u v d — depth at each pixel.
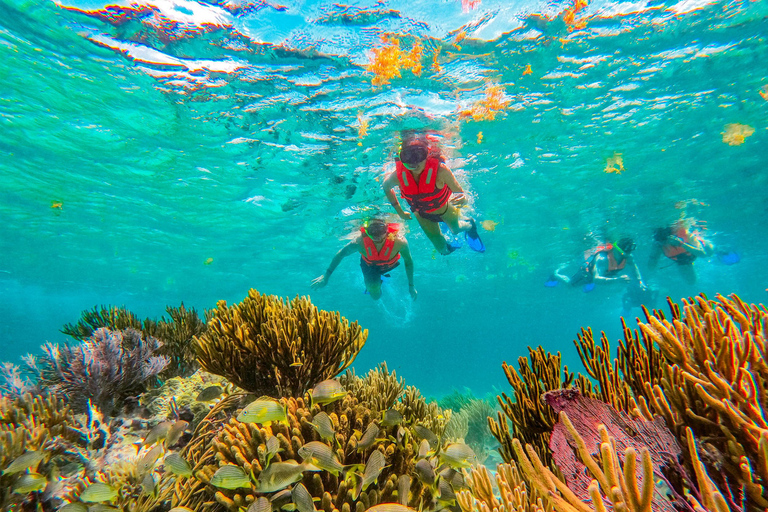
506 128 10.97
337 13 6.59
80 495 3.02
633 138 12.48
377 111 9.33
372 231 8.91
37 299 38.28
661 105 10.88
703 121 11.91
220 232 18.70
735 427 1.69
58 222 17.27
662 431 1.88
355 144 10.80
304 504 2.21
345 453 2.67
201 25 6.84
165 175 12.75
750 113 11.72
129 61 7.70
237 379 3.36
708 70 9.61
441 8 6.68
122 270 26.28
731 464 1.61
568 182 15.40
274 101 8.88
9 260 23.62
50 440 3.47
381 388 3.72
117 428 3.97
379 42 7.23
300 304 3.82
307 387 3.48
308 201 14.91
